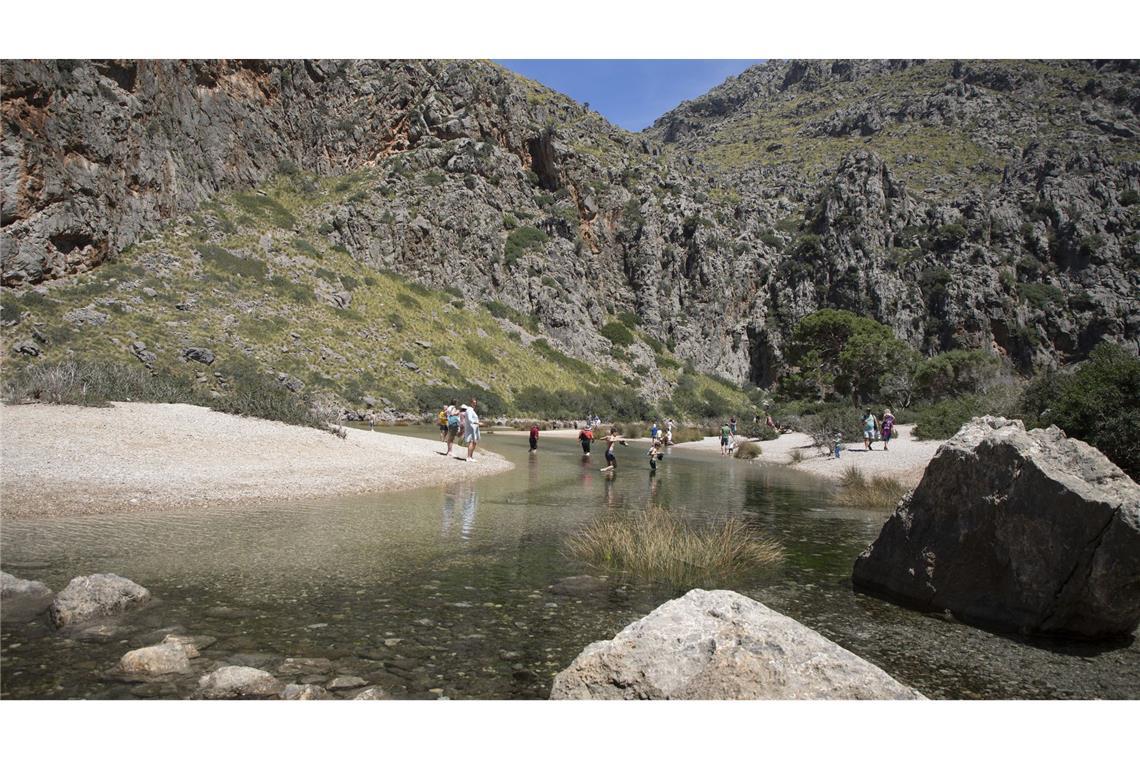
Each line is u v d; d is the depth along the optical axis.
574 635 5.91
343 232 67.75
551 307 81.06
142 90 52.22
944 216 105.50
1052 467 6.66
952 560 7.21
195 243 53.28
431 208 77.31
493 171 86.88
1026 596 6.52
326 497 13.46
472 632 5.90
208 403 22.47
